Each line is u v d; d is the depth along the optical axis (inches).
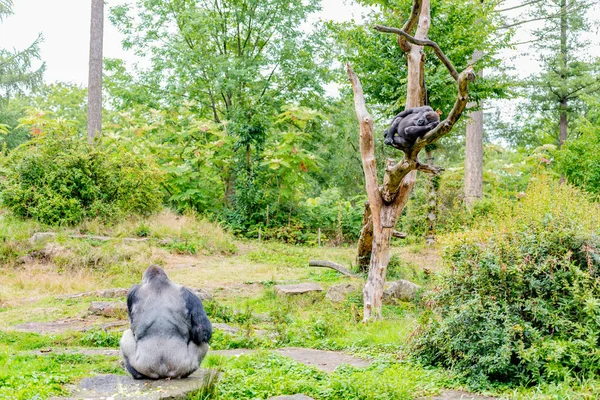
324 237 1133.1
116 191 896.9
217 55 1251.2
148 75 1283.2
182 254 831.1
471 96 821.2
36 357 331.6
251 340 402.9
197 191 1127.0
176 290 249.1
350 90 853.2
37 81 1353.3
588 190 925.8
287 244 1077.8
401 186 522.9
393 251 901.8
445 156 1742.1
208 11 1253.7
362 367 314.0
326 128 1492.4
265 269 780.6
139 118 1355.8
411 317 494.0
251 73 1200.8
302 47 1277.1
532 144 1763.0
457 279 321.1
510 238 320.2
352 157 1465.3
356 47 818.2
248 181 1135.6
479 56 1026.1
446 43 799.7
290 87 1295.5
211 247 876.6
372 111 1401.3
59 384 254.4
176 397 227.6
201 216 1098.1
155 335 240.4
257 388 261.6
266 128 1179.9
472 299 303.6
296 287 649.0
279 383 265.9
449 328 305.7
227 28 1314.0
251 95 1251.8
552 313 287.7
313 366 310.0
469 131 1103.6
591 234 305.0
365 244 679.7
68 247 737.6
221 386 254.4
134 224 879.7
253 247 963.3
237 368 304.0
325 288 663.1
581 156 1051.3
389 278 676.7
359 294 609.6
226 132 1202.6
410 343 331.9
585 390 245.3
